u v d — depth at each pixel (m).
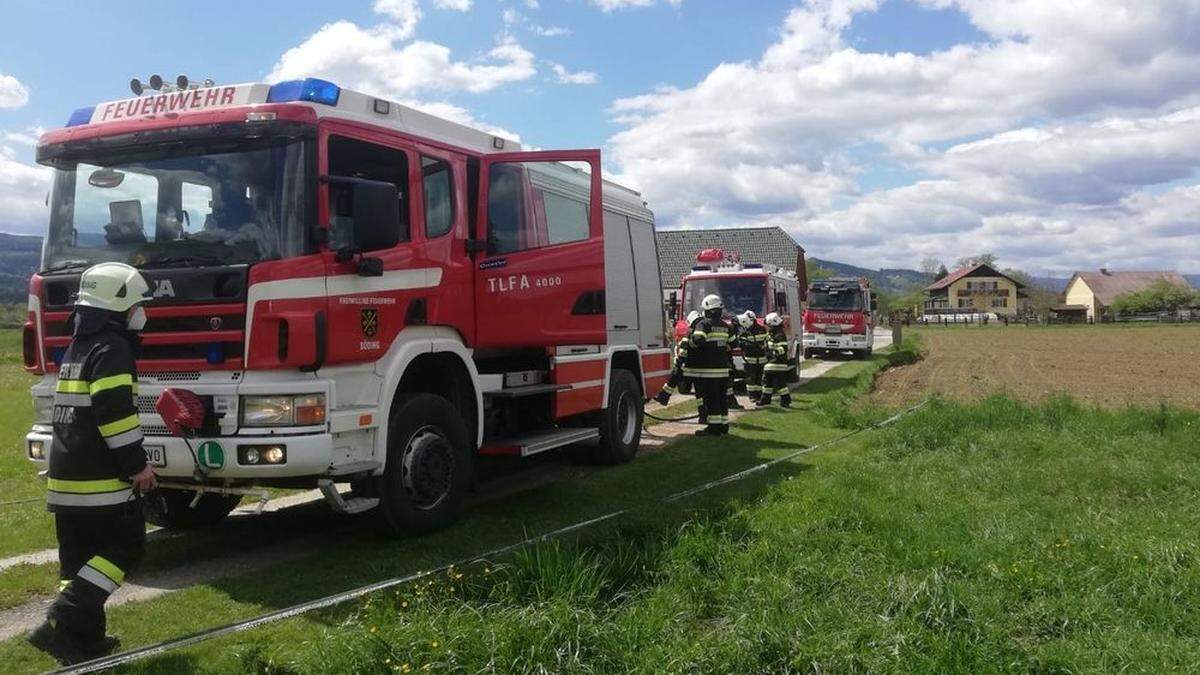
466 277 7.35
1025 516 6.89
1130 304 96.31
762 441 11.88
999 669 4.18
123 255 6.02
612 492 8.55
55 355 6.14
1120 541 5.96
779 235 51.88
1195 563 5.47
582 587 4.89
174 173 6.04
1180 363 30.30
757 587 5.13
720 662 4.18
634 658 4.21
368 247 6.05
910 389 20.88
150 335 5.73
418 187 6.91
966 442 10.41
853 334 31.31
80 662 4.36
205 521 7.37
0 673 4.37
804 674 4.15
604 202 10.33
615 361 10.56
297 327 5.64
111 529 4.44
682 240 52.84
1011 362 31.53
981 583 5.23
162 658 4.45
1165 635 4.57
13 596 5.58
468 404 7.51
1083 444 10.19
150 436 5.69
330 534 7.02
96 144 6.20
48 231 6.39
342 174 6.23
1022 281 115.88
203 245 5.83
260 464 5.49
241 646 4.53
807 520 6.60
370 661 4.16
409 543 6.54
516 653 4.16
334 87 6.24
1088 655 4.30
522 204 8.23
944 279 117.81
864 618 4.67
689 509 7.46
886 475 8.59
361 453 6.17
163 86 6.51
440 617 4.48
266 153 5.86
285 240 5.73
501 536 6.84
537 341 8.12
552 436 8.51
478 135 7.87
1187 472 8.43
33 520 7.57
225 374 5.62
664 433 12.88
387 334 6.44
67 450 4.38
